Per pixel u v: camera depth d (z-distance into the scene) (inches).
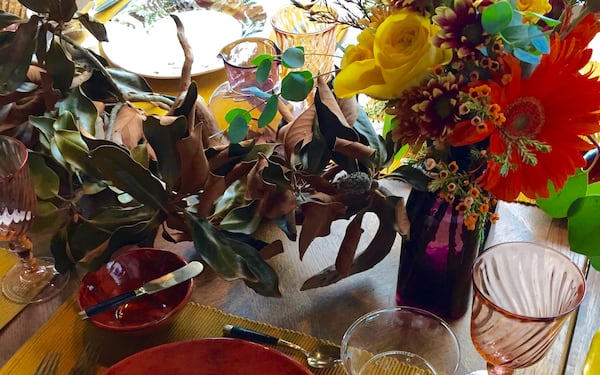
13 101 30.5
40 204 28.4
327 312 29.3
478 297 22.9
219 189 26.7
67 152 26.0
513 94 19.8
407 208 26.8
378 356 26.6
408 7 19.5
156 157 26.6
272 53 36.1
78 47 31.7
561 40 20.3
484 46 19.0
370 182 26.3
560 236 32.0
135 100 33.2
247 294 30.2
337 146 25.0
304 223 27.1
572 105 19.7
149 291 27.4
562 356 26.6
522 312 26.0
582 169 23.4
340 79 20.8
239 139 24.5
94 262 26.6
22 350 27.3
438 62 19.8
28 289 30.2
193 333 28.2
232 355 25.0
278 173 26.8
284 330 28.3
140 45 44.7
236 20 47.6
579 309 28.2
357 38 21.3
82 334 28.0
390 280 31.0
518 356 23.6
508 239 31.8
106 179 26.2
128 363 24.4
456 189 21.8
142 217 27.4
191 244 32.8
